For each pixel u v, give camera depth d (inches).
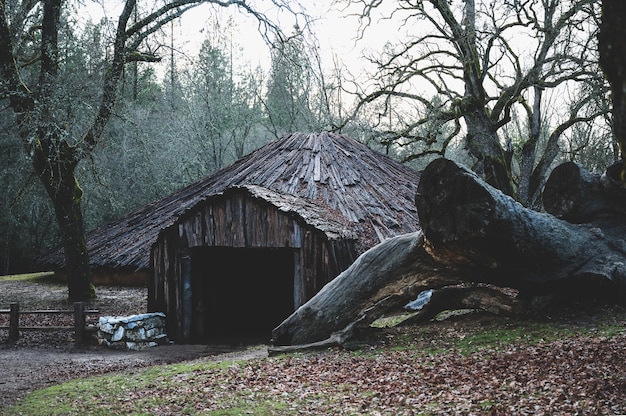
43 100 751.7
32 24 888.3
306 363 385.7
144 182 1510.8
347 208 737.6
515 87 1045.2
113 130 1304.1
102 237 1071.6
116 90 839.7
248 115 2031.3
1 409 346.3
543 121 1593.3
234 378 365.4
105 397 353.7
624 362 281.9
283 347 433.1
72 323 696.4
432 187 353.4
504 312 399.5
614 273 373.7
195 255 633.6
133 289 939.3
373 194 799.7
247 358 438.0
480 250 356.8
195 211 621.6
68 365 490.9
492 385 281.6
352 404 285.9
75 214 848.9
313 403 295.6
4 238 1498.5
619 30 122.4
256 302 799.7
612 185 394.3
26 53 1007.0
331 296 443.2
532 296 393.4
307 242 571.2
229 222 606.5
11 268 1600.6
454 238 350.0
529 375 287.4
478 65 1056.8
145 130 1355.8
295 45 912.9
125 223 1096.2
